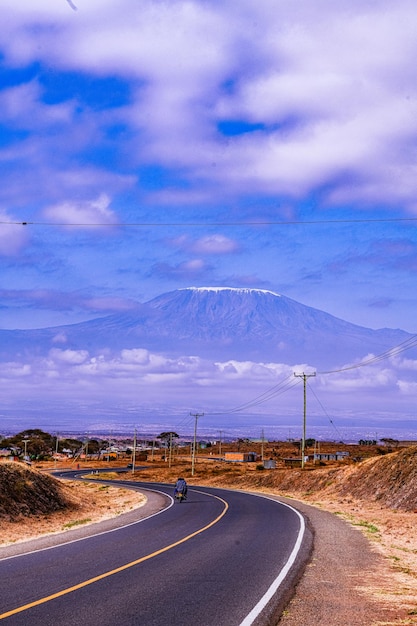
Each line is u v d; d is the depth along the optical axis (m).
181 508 45.47
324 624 11.58
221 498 59.00
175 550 21.31
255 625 11.23
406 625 11.52
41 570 16.95
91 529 29.75
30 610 12.15
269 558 19.41
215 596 13.67
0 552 21.09
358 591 14.60
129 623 11.25
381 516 38.81
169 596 13.62
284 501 53.91
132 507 50.50
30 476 46.31
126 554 20.27
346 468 67.25
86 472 145.75
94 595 13.63
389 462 55.00
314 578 16.16
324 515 38.28
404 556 20.95
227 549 21.61
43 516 41.00
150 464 192.75
